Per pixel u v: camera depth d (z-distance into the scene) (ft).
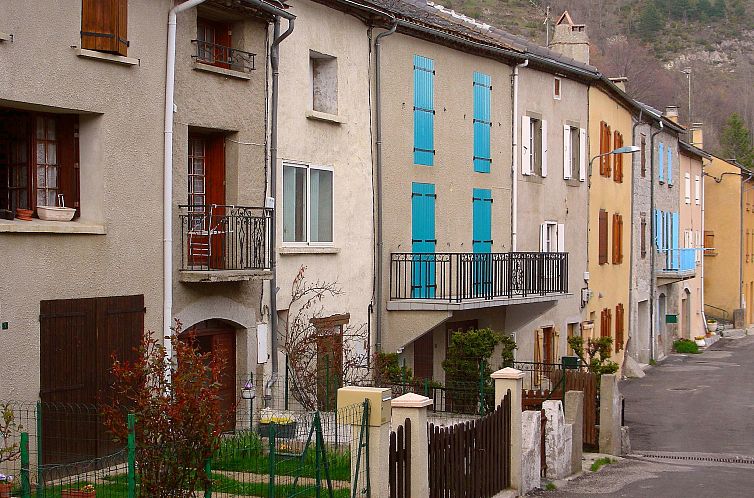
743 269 201.57
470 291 73.05
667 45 388.98
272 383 57.93
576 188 103.96
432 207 76.74
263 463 41.65
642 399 106.01
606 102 113.50
